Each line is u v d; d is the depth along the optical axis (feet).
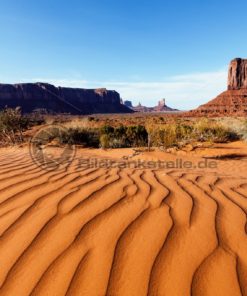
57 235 7.64
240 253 6.73
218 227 8.03
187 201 10.10
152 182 12.75
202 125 42.06
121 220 8.43
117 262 6.42
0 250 7.04
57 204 9.70
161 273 6.03
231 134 42.14
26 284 5.82
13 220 8.55
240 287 5.62
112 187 11.70
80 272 6.12
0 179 12.94
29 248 7.07
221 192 11.48
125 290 5.57
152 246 7.03
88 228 7.97
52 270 6.21
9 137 49.39
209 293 5.47
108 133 42.19
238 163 24.70
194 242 7.20
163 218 8.55
